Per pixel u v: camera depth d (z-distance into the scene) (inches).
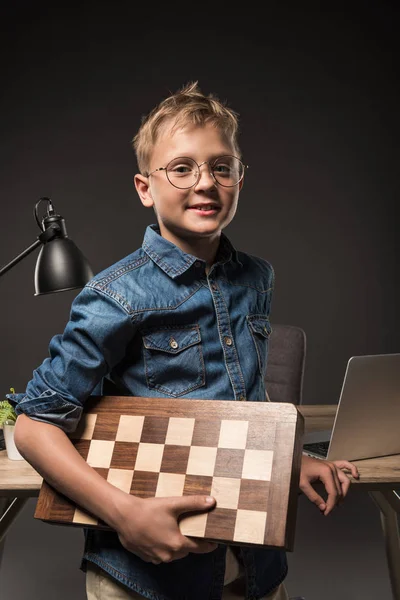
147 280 46.2
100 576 46.1
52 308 179.3
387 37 189.9
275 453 40.3
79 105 180.1
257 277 52.9
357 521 132.3
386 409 63.4
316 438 73.0
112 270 46.1
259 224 187.0
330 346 189.8
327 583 105.3
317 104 188.2
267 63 186.4
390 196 191.3
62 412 42.7
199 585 45.6
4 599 99.0
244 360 48.3
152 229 48.9
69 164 180.1
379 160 190.5
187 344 46.1
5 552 117.6
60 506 42.8
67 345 44.0
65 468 41.3
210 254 49.3
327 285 189.5
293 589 103.1
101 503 40.2
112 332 43.6
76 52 179.9
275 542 38.2
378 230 190.9
